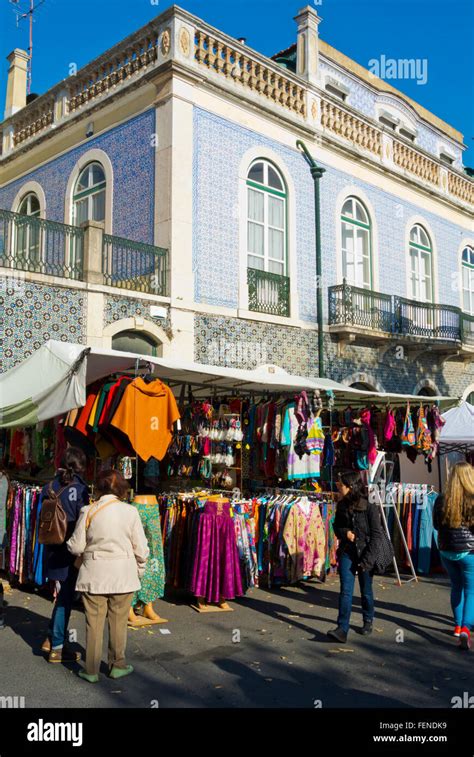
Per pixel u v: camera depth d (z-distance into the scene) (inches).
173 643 209.9
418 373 601.6
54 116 531.5
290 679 179.6
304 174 515.2
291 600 273.4
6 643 206.2
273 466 328.2
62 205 515.8
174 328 415.8
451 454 424.5
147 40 451.2
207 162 443.8
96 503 178.2
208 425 300.8
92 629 173.6
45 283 367.9
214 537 252.4
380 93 682.8
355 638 220.1
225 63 461.4
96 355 230.4
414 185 624.4
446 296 663.1
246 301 457.7
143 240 440.1
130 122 458.9
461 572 217.8
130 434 229.0
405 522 340.8
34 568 262.7
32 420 242.2
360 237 569.0
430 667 192.4
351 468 347.6
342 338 517.7
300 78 512.4
